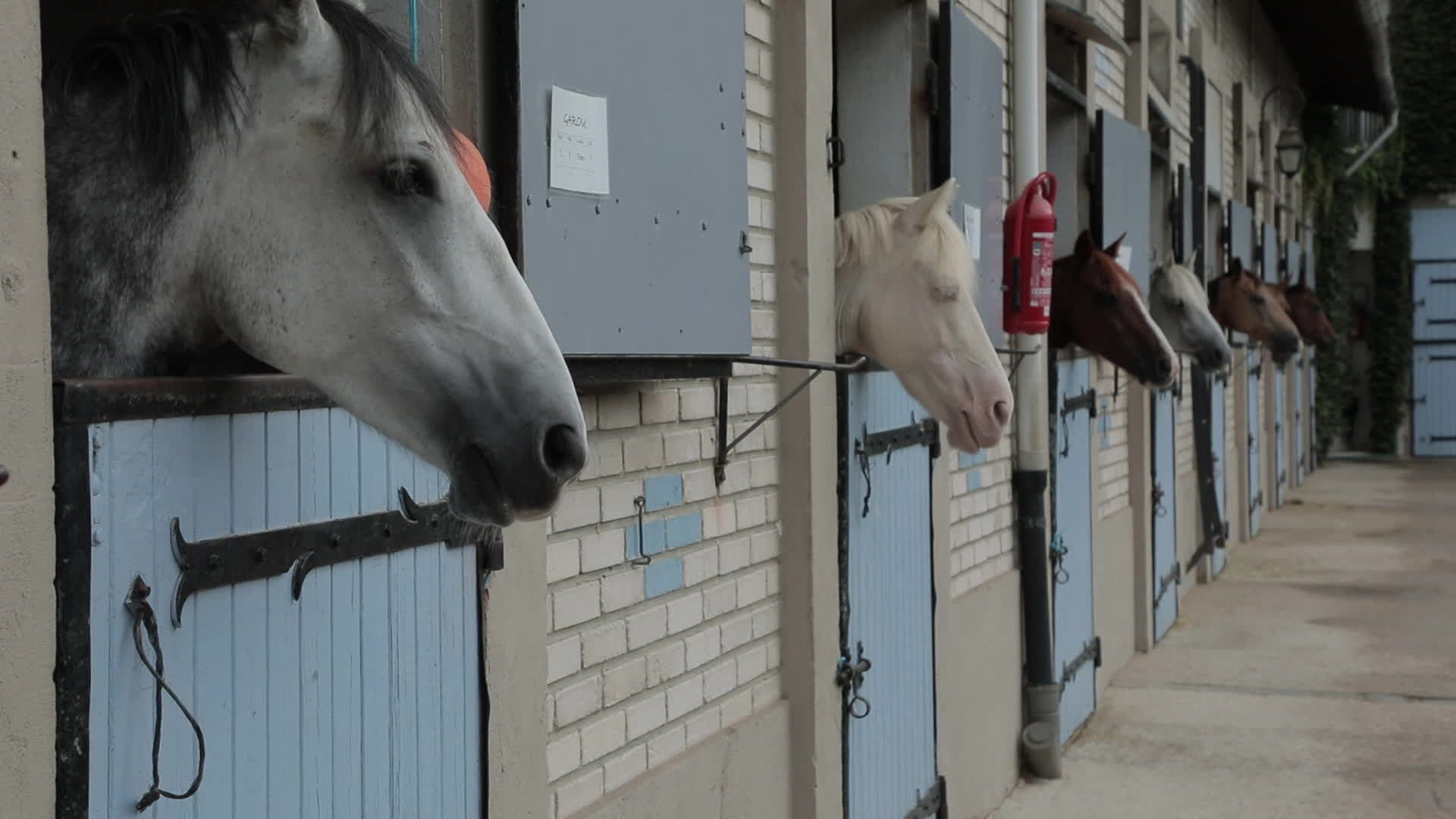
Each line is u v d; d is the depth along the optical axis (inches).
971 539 202.5
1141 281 296.2
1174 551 359.9
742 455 132.6
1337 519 580.7
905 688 167.0
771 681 139.3
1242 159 536.4
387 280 65.7
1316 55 672.4
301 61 64.9
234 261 65.3
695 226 109.3
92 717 60.0
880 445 157.4
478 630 89.0
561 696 102.6
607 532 108.7
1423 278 879.1
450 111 84.9
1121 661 302.7
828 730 142.9
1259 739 243.6
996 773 207.3
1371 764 226.4
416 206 66.4
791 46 137.6
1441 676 291.1
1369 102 768.3
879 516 158.2
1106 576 285.3
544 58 90.0
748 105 132.2
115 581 61.2
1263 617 366.0
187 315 67.6
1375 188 874.8
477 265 67.7
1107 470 296.0
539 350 67.7
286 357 66.3
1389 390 888.3
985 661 202.4
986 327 181.9
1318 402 836.6
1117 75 304.8
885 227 145.6
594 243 95.5
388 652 80.0
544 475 65.9
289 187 65.1
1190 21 413.4
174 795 63.9
